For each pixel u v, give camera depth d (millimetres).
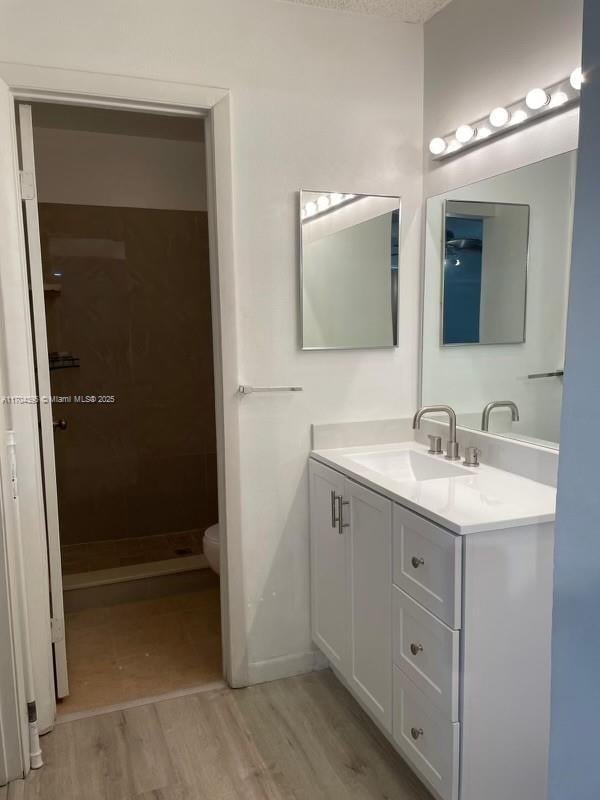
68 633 2832
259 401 2322
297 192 2285
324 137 2299
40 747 2062
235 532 2334
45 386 2141
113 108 2098
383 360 2488
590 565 903
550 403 1876
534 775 1701
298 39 2229
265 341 2309
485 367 2152
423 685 1713
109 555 3527
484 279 2127
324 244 2332
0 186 1892
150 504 3844
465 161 2207
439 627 1618
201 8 2098
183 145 3592
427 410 2164
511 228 1994
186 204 3658
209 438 3926
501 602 1587
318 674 2496
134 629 2867
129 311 3650
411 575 1745
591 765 924
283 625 2457
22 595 1957
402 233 2447
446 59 2268
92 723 2184
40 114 3043
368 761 1979
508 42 1960
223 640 2436
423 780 1827
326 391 2414
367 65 2330
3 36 1899
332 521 2223
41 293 2107
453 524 1532
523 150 1941
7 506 1903
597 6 839
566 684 967
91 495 3715
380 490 1882
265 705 2283
